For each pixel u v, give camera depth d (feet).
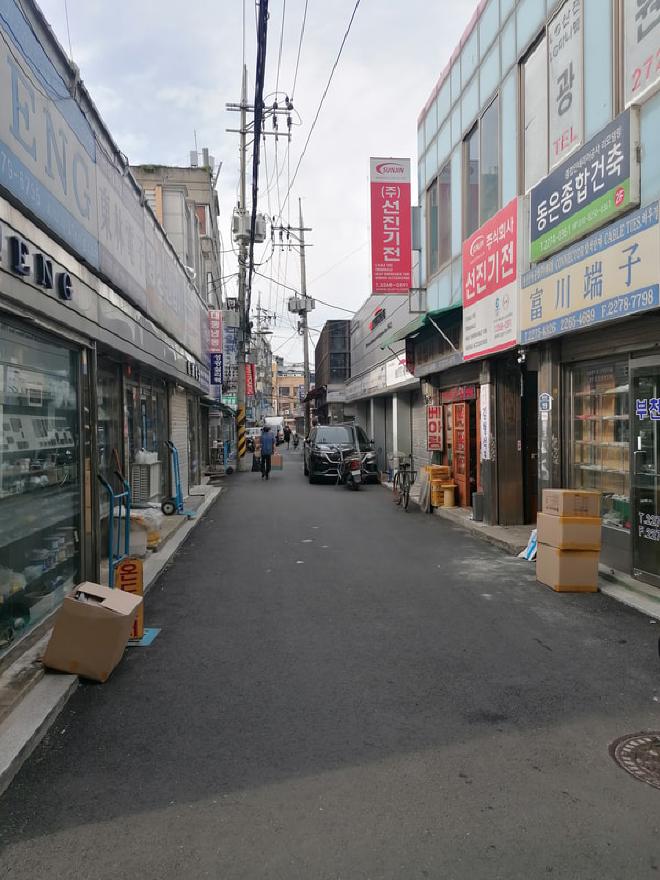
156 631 18.97
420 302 48.85
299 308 124.26
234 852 9.04
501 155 33.30
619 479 24.76
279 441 188.14
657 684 14.79
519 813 9.90
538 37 28.99
